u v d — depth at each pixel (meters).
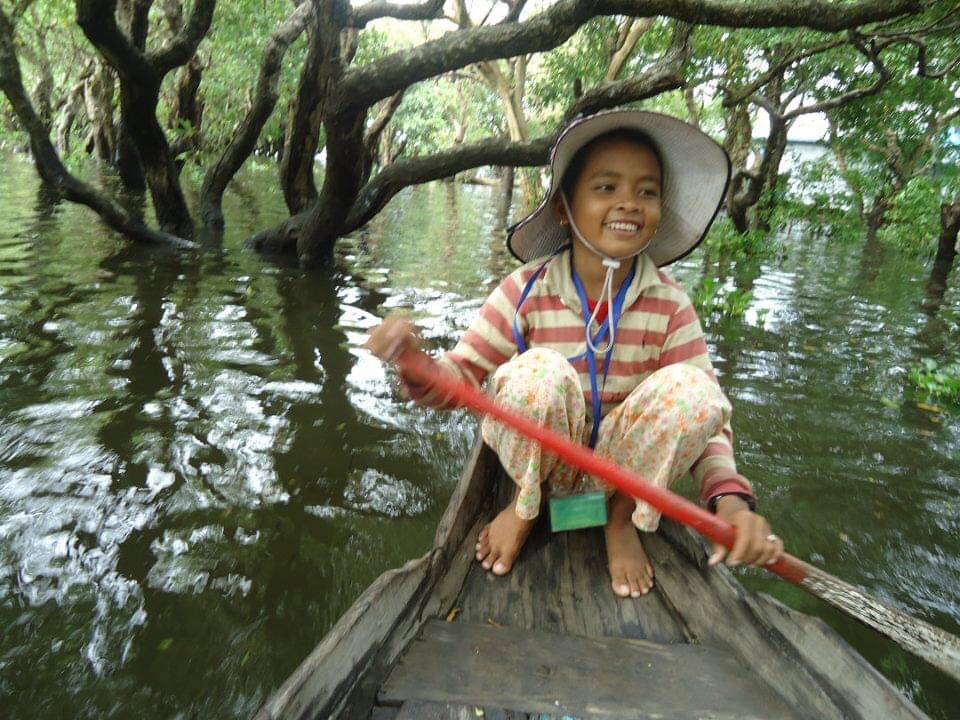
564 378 1.99
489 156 6.36
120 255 7.01
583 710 1.56
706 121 15.17
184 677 2.09
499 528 2.17
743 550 1.66
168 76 18.00
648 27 10.72
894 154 12.60
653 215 2.05
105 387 3.89
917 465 3.49
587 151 2.06
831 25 4.74
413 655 1.70
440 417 3.75
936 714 2.04
